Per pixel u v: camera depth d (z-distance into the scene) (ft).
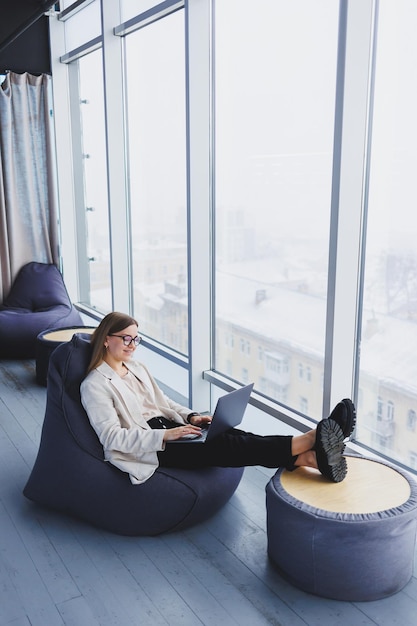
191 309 14.92
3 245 22.71
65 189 23.53
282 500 8.65
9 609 8.39
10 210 22.63
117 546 9.84
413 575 9.07
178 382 17.13
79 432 10.19
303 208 12.09
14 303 22.36
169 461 10.15
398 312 10.53
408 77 9.78
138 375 11.08
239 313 14.28
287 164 12.34
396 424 10.93
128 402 10.41
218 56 13.85
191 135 14.03
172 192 16.76
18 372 18.67
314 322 12.21
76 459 10.14
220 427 9.89
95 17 19.95
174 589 8.77
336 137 10.45
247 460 9.75
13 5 21.40
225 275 14.57
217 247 14.73
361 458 9.96
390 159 10.28
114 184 18.93
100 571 9.20
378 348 11.05
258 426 14.07
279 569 9.20
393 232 10.39
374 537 8.11
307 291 12.26
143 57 17.33
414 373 10.39
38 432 14.24
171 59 16.08
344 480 9.22
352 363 11.50
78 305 24.09
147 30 16.96
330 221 10.92
